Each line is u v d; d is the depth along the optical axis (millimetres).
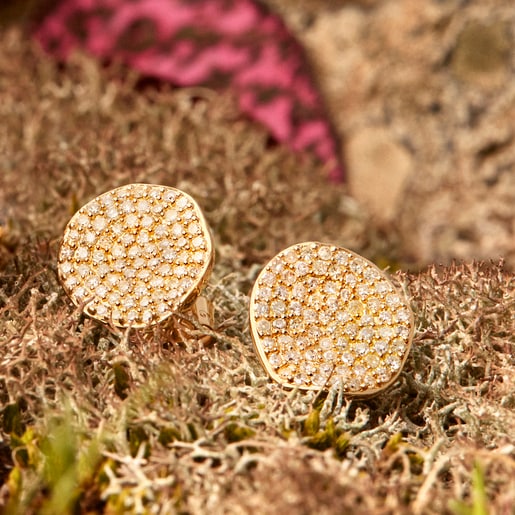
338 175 312
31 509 206
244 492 204
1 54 336
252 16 330
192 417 213
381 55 343
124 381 220
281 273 223
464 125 326
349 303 222
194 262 225
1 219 256
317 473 202
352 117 339
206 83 320
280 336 221
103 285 226
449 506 205
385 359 221
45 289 233
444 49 334
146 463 209
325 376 220
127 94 314
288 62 323
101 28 331
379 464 212
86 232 226
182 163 280
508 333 230
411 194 322
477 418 218
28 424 216
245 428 213
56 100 309
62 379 219
